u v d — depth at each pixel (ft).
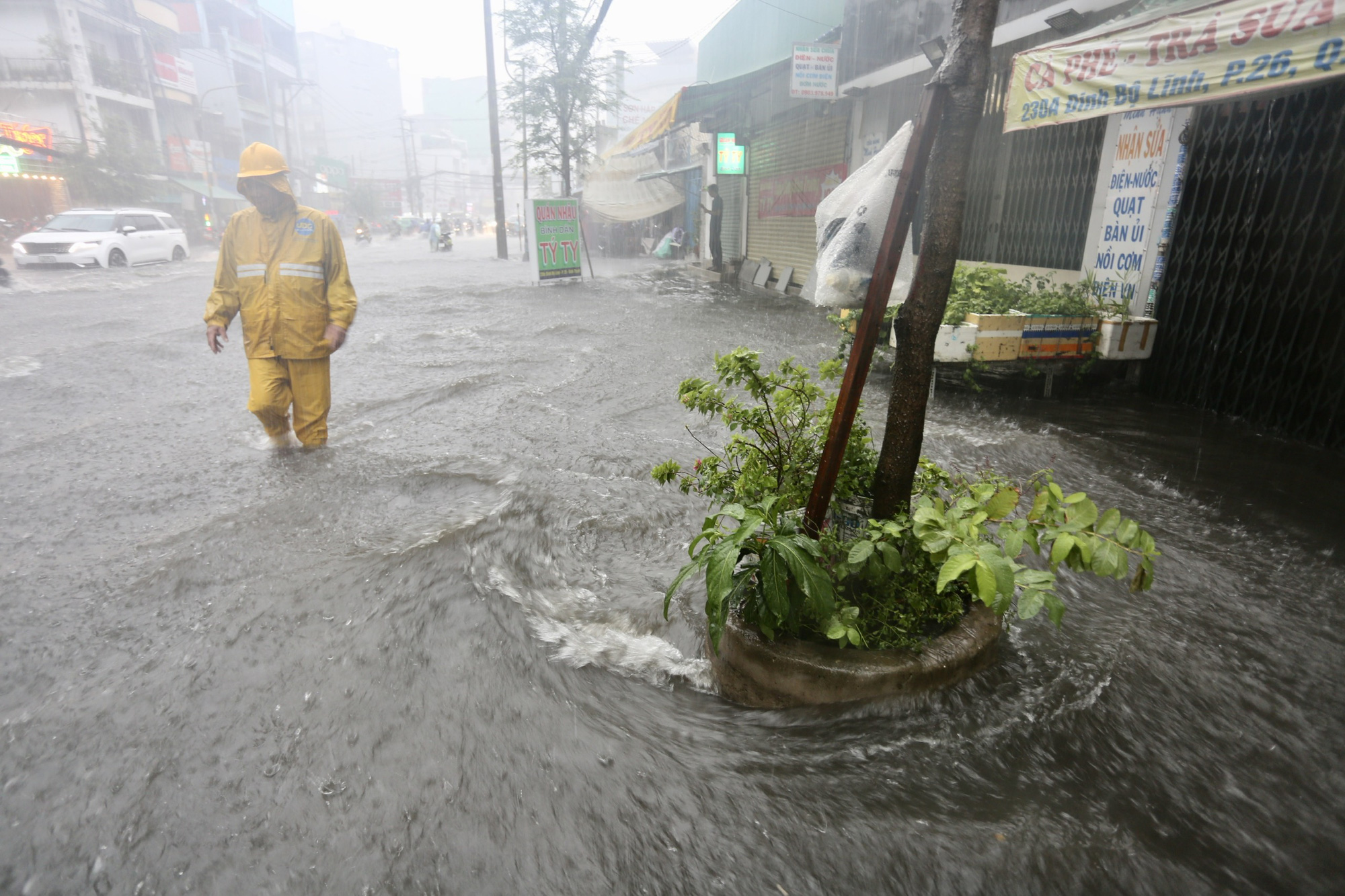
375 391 22.09
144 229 67.51
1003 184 28.96
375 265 73.56
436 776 7.23
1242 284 18.99
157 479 15.12
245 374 24.71
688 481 9.88
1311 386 17.44
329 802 6.93
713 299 45.01
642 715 8.21
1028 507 13.37
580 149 76.18
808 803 6.90
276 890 6.03
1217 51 13.93
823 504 8.28
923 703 7.97
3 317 35.94
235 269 15.81
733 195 65.67
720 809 6.85
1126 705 8.14
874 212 8.78
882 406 19.81
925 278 8.05
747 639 8.21
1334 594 10.56
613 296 46.32
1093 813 6.77
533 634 9.70
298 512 13.51
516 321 35.60
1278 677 8.71
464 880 6.13
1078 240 25.09
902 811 6.80
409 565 11.43
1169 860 6.30
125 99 111.04
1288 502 13.79
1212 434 17.80
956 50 7.43
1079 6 24.49
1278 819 6.73
